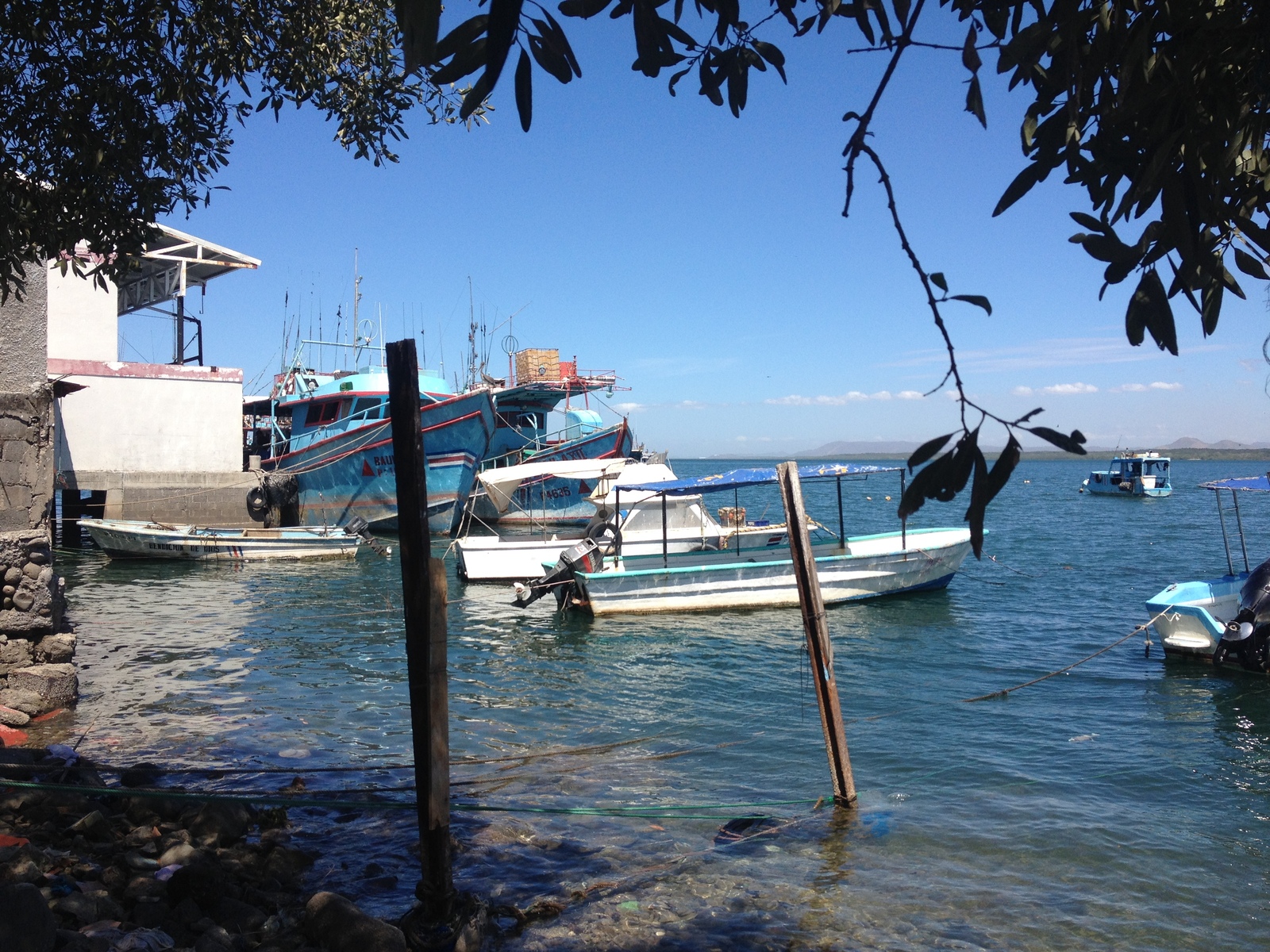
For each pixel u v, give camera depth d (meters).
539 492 33.91
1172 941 5.82
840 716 7.97
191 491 30.17
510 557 23.59
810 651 8.01
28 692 10.03
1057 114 2.10
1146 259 2.11
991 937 5.82
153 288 31.69
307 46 6.66
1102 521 45.78
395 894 6.07
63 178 6.12
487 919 5.68
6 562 9.96
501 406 37.09
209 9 6.08
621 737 10.31
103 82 5.73
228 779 8.27
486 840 7.20
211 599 20.45
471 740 10.17
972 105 2.00
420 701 5.04
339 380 36.31
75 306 29.33
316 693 12.14
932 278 1.95
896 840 7.32
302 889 6.09
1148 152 2.10
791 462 8.02
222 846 6.62
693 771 9.09
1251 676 13.12
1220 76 2.04
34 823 6.48
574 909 6.04
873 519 46.72
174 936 5.00
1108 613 18.81
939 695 12.27
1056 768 9.20
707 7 2.36
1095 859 7.00
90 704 11.02
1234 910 6.23
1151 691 12.38
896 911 6.13
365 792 8.02
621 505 22.17
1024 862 6.95
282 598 20.64
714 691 12.58
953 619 18.09
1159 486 69.75
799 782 8.78
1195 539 35.75
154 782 7.87
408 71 1.74
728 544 22.59
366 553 29.28
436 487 32.16
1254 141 2.17
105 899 5.20
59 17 5.61
